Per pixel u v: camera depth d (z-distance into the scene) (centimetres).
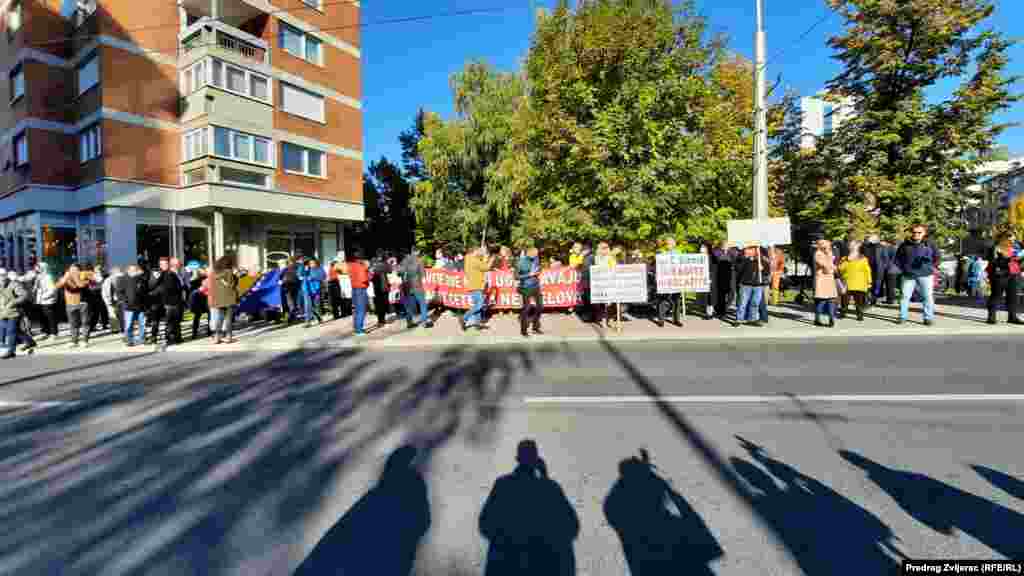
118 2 1956
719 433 436
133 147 1991
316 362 816
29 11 2009
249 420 505
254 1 2250
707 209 1540
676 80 1418
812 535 278
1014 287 980
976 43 1620
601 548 268
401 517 305
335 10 2650
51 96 2066
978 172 1711
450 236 3142
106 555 274
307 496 336
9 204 2222
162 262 1032
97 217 1988
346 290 1422
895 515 297
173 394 625
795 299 1594
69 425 508
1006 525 284
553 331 1051
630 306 1333
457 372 704
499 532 286
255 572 255
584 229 1455
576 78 1505
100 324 1430
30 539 292
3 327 961
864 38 1672
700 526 288
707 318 1179
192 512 319
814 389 572
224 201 2077
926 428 439
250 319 1424
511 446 415
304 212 2453
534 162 1839
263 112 2255
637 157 1371
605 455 392
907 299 1018
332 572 253
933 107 1652
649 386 603
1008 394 536
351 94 2744
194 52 2073
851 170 1769
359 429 467
